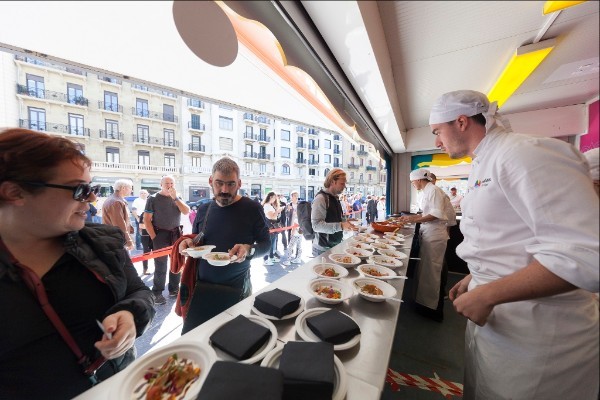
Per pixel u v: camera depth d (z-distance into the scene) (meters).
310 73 1.03
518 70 1.67
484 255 0.86
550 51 1.58
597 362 0.72
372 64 1.21
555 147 0.68
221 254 1.19
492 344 0.83
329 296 0.94
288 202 5.32
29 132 0.63
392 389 1.51
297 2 0.79
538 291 0.62
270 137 13.45
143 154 8.10
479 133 0.93
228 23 0.61
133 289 0.89
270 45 0.83
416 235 3.04
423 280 2.36
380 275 1.23
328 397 0.48
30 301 0.65
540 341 0.74
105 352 0.61
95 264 0.75
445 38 1.42
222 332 0.66
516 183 0.70
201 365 0.58
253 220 1.45
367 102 1.82
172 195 2.61
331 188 2.17
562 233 0.60
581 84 2.39
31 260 0.68
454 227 3.77
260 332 0.66
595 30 1.40
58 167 0.63
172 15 0.49
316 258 1.53
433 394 1.48
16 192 0.60
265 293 0.89
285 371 0.51
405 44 1.48
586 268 0.55
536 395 0.75
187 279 1.37
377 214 7.46
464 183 5.46
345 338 0.67
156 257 2.43
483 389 0.87
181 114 9.31
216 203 1.48
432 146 4.06
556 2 0.92
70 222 0.69
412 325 2.25
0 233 0.65
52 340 0.67
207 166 10.28
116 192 2.44
